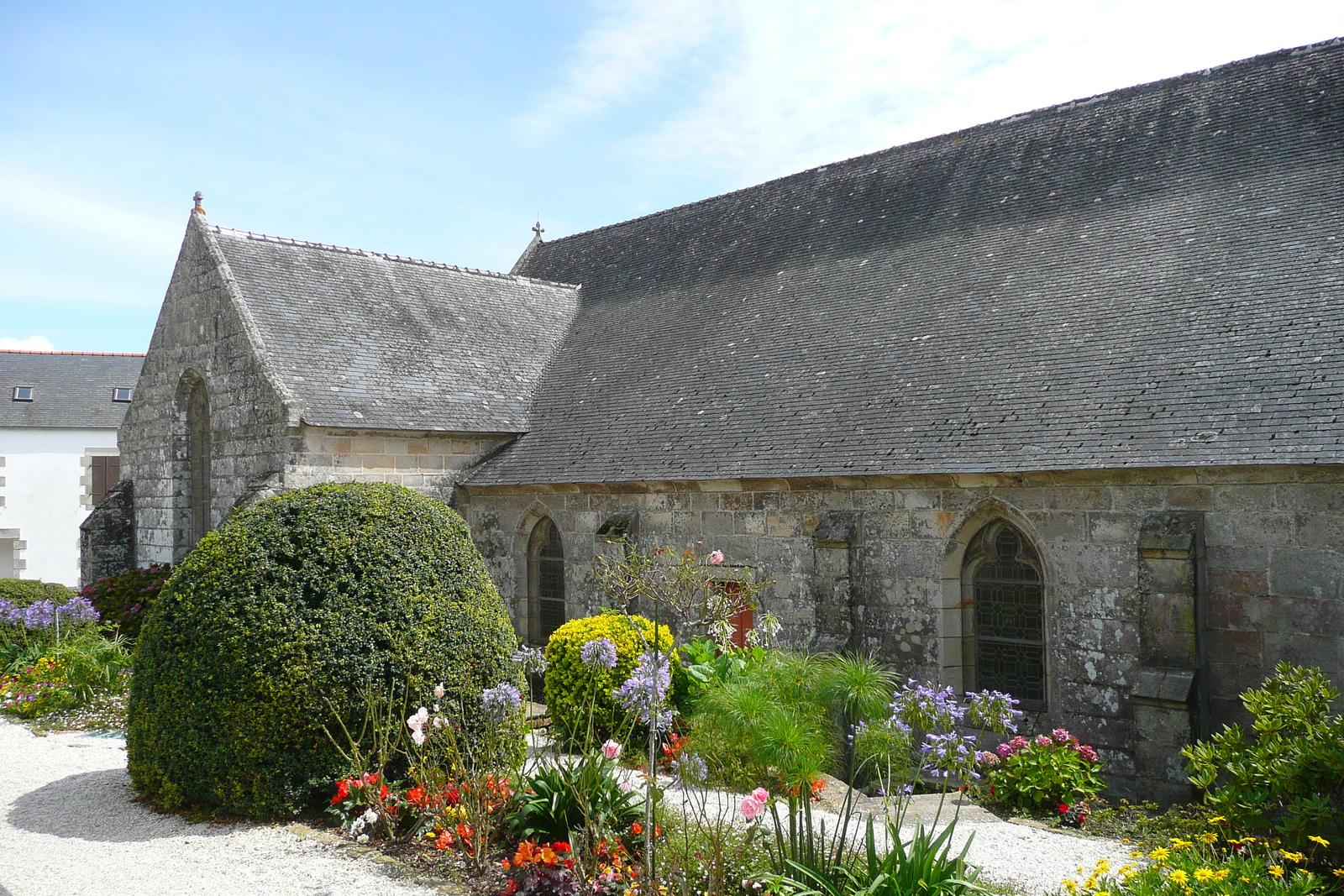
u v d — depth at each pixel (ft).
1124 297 47.09
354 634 29.48
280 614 29.01
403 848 26.11
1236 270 44.75
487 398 67.41
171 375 70.18
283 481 56.70
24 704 44.37
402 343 68.08
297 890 23.34
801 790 22.72
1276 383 38.17
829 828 29.71
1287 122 50.96
